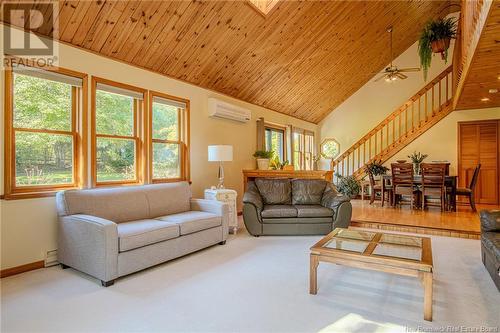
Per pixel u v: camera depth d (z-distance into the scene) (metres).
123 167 4.04
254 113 6.59
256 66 5.42
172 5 3.55
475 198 7.06
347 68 7.34
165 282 2.77
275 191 4.98
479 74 4.18
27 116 3.10
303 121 8.76
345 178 8.12
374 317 2.16
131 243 2.84
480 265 3.19
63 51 3.26
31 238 3.05
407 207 6.46
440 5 6.90
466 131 7.08
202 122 5.17
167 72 4.48
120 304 2.35
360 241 2.82
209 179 5.33
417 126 7.55
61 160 3.39
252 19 4.34
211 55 4.61
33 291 2.58
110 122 3.88
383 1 5.61
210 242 3.80
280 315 2.18
